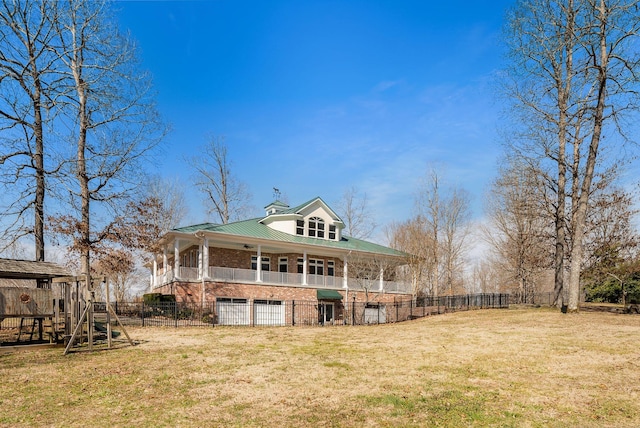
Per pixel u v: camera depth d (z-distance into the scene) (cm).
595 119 2011
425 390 838
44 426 654
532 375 942
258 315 2845
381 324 2353
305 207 3384
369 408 733
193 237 2752
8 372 991
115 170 2336
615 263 2645
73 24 2273
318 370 1027
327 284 3195
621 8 1802
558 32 2134
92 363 1095
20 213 2067
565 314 2002
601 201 2667
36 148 2120
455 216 4903
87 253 2208
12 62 2011
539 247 3266
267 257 3222
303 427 648
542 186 2595
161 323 2070
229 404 763
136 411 724
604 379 890
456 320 2166
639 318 1834
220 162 4847
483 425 646
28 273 1424
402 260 3653
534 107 2348
